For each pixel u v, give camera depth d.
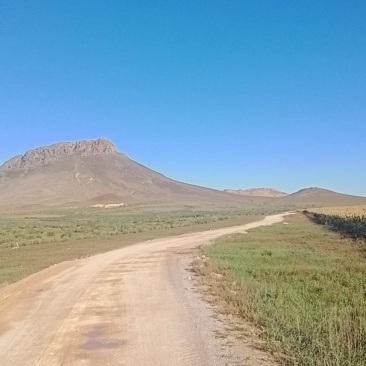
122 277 19.34
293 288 15.28
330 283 16.39
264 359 7.98
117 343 9.49
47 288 16.91
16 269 23.11
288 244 33.81
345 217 64.88
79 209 174.62
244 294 13.55
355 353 7.72
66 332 10.51
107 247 35.03
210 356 8.29
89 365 8.13
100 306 13.41
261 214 107.88
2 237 46.59
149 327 10.71
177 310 12.44
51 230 58.19
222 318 11.16
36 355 8.82
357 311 11.48
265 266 21.34
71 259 27.38
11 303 14.26
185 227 62.59
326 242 33.97
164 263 24.27
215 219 84.75
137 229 58.22
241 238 40.34
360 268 20.08
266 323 9.99
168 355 8.52
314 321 10.22
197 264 22.77
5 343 9.79
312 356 7.72
